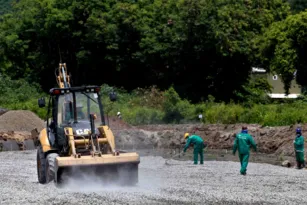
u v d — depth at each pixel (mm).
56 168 30125
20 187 31109
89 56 114062
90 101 34094
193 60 107500
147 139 74812
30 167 45469
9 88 112062
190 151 68125
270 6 120875
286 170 44906
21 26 120000
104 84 109312
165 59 109562
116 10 113500
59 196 27297
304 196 29328
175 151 67938
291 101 103562
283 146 62719
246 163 41156
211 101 98312
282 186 33906
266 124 76562
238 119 84875
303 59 101438
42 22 116500
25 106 95250
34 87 116438
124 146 73375
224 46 103625
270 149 64188
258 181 36656
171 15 110750
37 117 82500
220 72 109688
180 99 99125
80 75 119188
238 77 110750
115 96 34594
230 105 95125
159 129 80188
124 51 114188
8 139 69188
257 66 111688
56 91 33750
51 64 119000
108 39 112438
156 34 109938
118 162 30406
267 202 26844
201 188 32062
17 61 120688
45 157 34219
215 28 103438
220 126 77562
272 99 112562
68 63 119250
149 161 52656
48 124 35156
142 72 117062
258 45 105938
